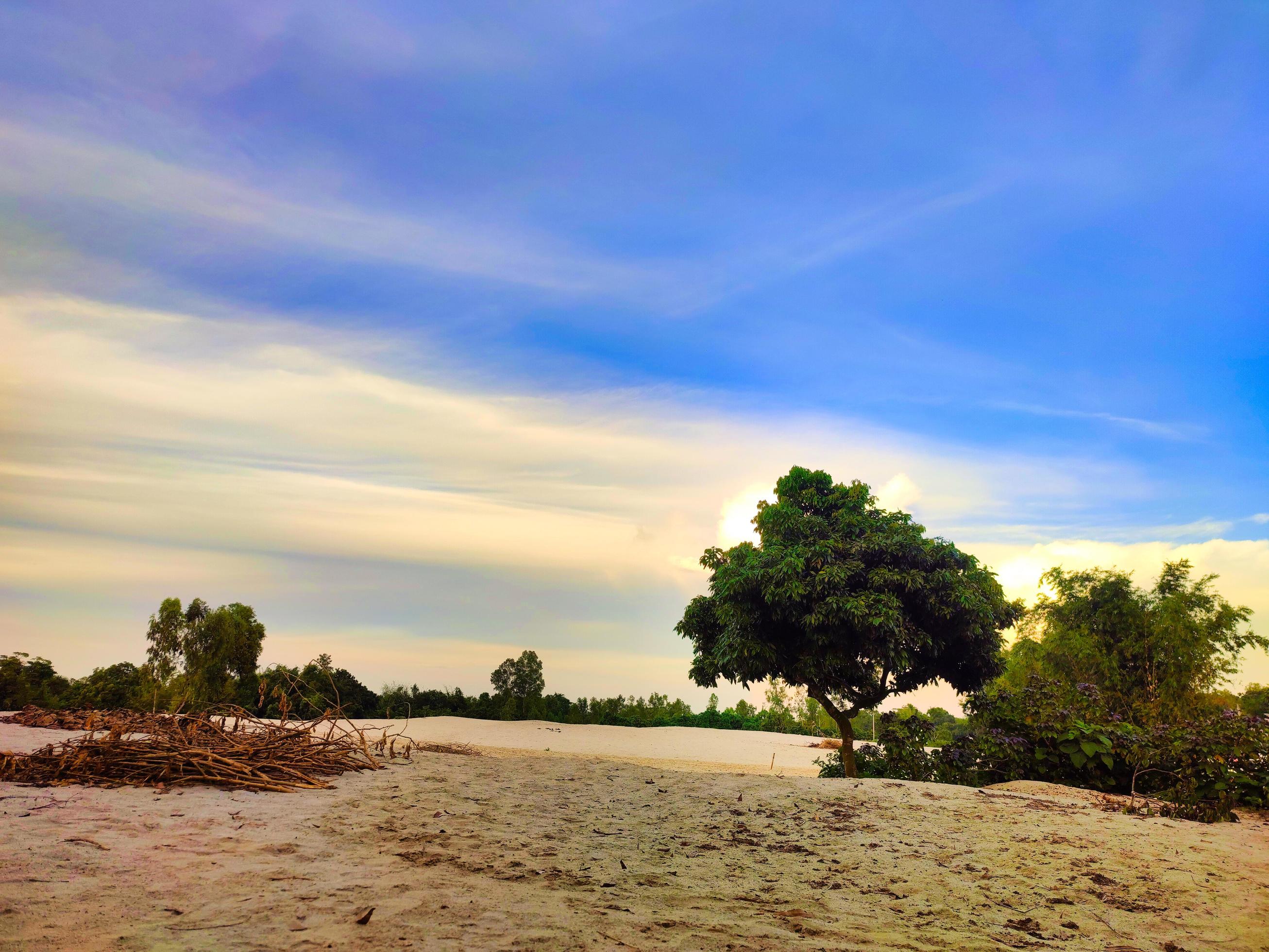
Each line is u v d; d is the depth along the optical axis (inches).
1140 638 1002.1
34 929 132.2
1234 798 386.6
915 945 158.4
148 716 418.0
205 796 277.4
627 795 333.4
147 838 207.8
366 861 201.9
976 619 549.0
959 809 295.7
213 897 160.1
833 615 526.0
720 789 339.6
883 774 517.0
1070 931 173.6
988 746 472.7
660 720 1407.5
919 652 567.2
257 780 302.8
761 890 199.8
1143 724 768.9
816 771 712.4
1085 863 230.8
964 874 219.1
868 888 205.2
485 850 223.5
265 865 189.6
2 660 987.3
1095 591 1052.5
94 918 140.8
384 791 314.8
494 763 414.0
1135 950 161.0
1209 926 178.5
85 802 250.2
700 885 201.3
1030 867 226.1
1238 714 458.0
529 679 1322.6
